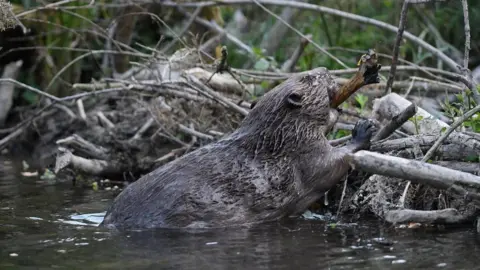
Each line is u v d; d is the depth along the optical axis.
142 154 13.37
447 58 12.93
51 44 16.02
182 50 13.85
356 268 7.29
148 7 16.44
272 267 7.36
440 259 7.57
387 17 16.67
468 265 7.34
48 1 16.08
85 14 16.31
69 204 10.92
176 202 9.27
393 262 7.48
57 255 7.93
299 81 10.00
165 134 13.34
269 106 9.92
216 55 15.93
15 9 16.06
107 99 15.62
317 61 15.79
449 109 10.19
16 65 16.58
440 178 8.59
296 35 17.28
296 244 8.30
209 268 7.36
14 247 8.30
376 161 8.84
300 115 9.85
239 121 12.63
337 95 10.22
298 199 9.84
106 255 7.90
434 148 8.81
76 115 15.41
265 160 9.73
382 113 11.16
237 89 13.63
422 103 12.87
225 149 9.80
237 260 7.64
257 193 9.55
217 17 17.20
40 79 16.56
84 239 8.63
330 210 10.29
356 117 12.47
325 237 8.66
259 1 14.41
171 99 13.55
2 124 16.17
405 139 9.93
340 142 10.70
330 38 16.00
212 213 9.31
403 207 9.30
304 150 9.84
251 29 18.08
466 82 9.97
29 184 12.67
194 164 9.63
